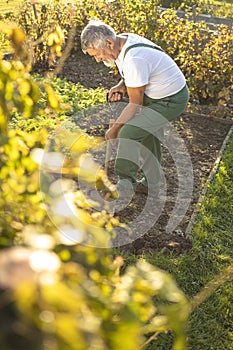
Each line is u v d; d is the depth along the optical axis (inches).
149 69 190.7
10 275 43.4
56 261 46.9
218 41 360.8
